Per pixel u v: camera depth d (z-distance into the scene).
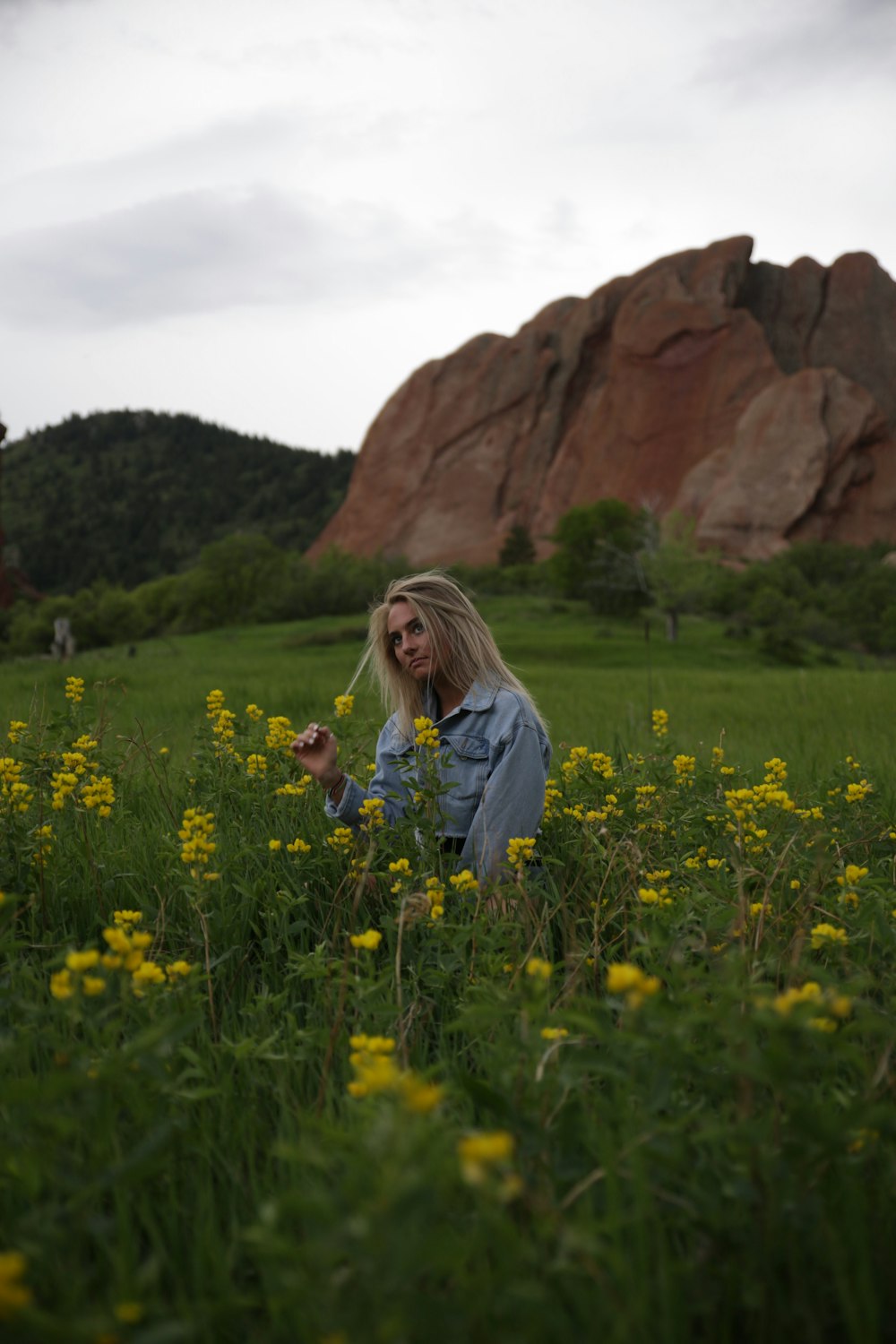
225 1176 1.67
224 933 2.58
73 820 3.26
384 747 3.27
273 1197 1.53
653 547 60.78
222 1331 1.34
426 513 143.75
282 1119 1.74
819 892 2.45
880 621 64.81
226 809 3.55
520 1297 1.17
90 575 189.00
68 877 2.87
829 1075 1.58
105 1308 1.29
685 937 2.08
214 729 3.82
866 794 3.42
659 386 128.75
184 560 193.38
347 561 91.38
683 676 17.53
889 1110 1.34
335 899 2.71
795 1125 1.31
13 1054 1.64
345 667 20.22
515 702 3.02
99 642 81.75
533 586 89.94
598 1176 1.34
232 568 83.31
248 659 26.02
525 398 143.50
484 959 2.05
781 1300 1.33
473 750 3.03
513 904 2.41
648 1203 1.36
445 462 145.50
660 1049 1.42
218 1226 1.56
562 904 2.54
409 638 3.16
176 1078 1.65
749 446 112.50
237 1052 1.80
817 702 10.49
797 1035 1.36
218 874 2.38
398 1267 1.02
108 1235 1.45
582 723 8.05
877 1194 1.49
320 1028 1.97
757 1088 1.67
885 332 133.75
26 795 2.96
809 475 108.88
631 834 2.96
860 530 110.88
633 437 128.62
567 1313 1.30
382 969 2.39
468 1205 1.40
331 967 2.08
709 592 63.56
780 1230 1.37
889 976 2.08
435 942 2.24
